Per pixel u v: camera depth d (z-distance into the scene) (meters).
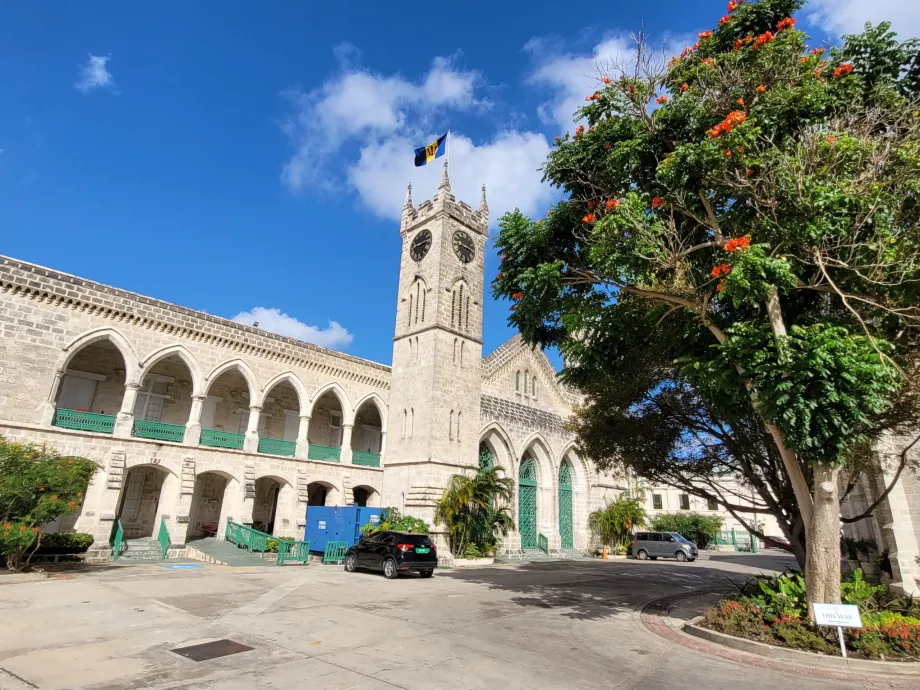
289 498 28.39
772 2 11.59
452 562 26.64
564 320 12.55
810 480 14.07
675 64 12.38
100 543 21.38
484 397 34.75
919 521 16.75
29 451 17.69
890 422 12.89
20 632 9.28
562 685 7.64
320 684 7.18
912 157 9.37
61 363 22.56
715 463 17.81
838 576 10.30
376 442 37.62
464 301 32.84
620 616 13.66
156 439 24.64
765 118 10.52
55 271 22.91
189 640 9.18
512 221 13.70
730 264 9.77
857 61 11.39
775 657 9.65
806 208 9.73
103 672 7.36
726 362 10.68
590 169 12.80
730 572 27.50
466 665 8.38
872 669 8.90
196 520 29.16
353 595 14.86
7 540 15.36
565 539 39.41
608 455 18.95
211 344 27.28
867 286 10.48
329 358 31.48
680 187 11.10
